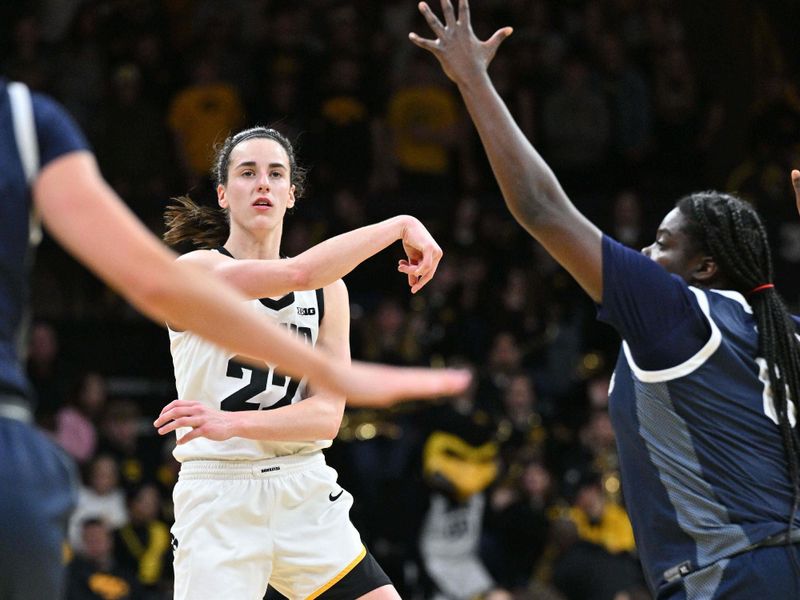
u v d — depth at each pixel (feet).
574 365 56.24
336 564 19.75
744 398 14.76
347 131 63.26
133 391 55.11
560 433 51.01
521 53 67.10
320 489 19.92
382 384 7.90
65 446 46.80
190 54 65.77
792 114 66.59
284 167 20.29
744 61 74.90
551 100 66.03
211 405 19.48
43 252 57.47
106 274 8.25
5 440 10.26
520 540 47.16
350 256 15.72
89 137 60.80
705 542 14.49
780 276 62.54
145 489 45.21
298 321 20.02
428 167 65.26
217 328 8.11
